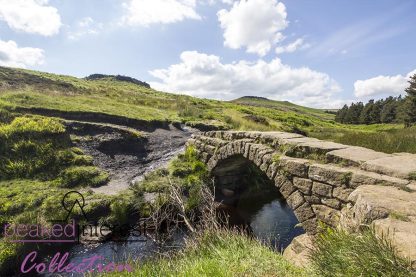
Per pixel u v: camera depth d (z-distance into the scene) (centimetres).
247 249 477
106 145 1553
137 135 1684
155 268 495
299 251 620
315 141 811
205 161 1372
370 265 245
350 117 8469
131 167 1448
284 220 1182
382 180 501
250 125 2245
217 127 2047
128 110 2106
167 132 1892
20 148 1292
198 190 1145
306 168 679
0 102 1630
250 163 1401
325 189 625
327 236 351
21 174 1188
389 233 280
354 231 337
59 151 1352
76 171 1253
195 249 530
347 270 268
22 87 2558
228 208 1262
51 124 1492
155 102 2761
